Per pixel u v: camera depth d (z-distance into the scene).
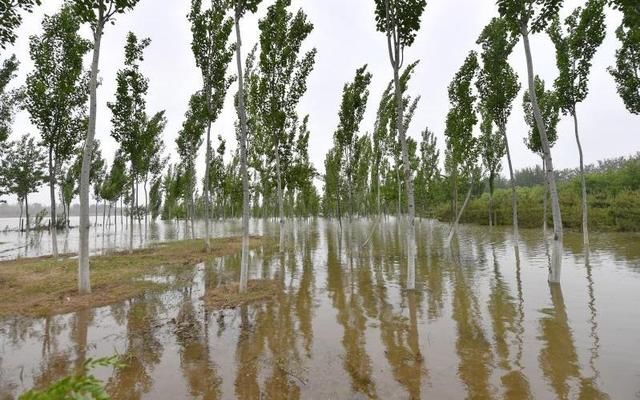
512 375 5.47
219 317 8.79
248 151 24.53
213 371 5.86
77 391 1.62
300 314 8.92
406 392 5.05
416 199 43.56
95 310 9.50
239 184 30.44
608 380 5.24
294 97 20.23
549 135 21.83
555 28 17.78
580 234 26.20
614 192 35.69
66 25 16.67
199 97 21.83
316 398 4.96
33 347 7.02
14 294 11.18
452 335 7.25
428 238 27.84
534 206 36.47
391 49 11.89
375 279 13.02
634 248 18.23
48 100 18.14
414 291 11.04
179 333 7.69
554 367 5.70
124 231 48.00
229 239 29.45
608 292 10.17
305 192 32.47
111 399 5.02
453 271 14.20
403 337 7.22
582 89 18.23
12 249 27.27
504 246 21.50
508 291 10.71
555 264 11.55
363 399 4.89
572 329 7.38
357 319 8.45
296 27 19.44
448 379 5.40
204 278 13.53
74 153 20.42
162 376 5.71
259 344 7.00
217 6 19.27
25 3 9.00
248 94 23.41
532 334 7.17
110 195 33.00
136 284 12.38
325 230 40.47
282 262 17.36
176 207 69.06
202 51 19.81
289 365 6.03
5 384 5.56
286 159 22.52
